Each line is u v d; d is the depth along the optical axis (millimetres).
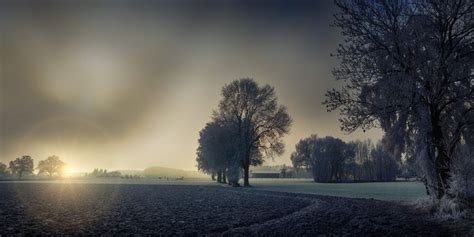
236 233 18062
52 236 17688
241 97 73188
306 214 25609
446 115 26969
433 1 23797
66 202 38062
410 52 24375
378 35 26000
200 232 18719
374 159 124188
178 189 65062
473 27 23812
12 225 21188
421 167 26062
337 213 25750
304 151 123562
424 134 25156
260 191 56719
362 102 25547
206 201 38906
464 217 19906
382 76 25484
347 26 26250
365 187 71250
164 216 25594
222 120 74812
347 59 26078
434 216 21797
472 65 24062
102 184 88250
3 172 160375
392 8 25531
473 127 26172
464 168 22094
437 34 24719
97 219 23953
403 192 52125
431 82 24312
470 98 23875
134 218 24453
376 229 18609
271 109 72438
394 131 28266
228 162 75750
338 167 120500
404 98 24391
